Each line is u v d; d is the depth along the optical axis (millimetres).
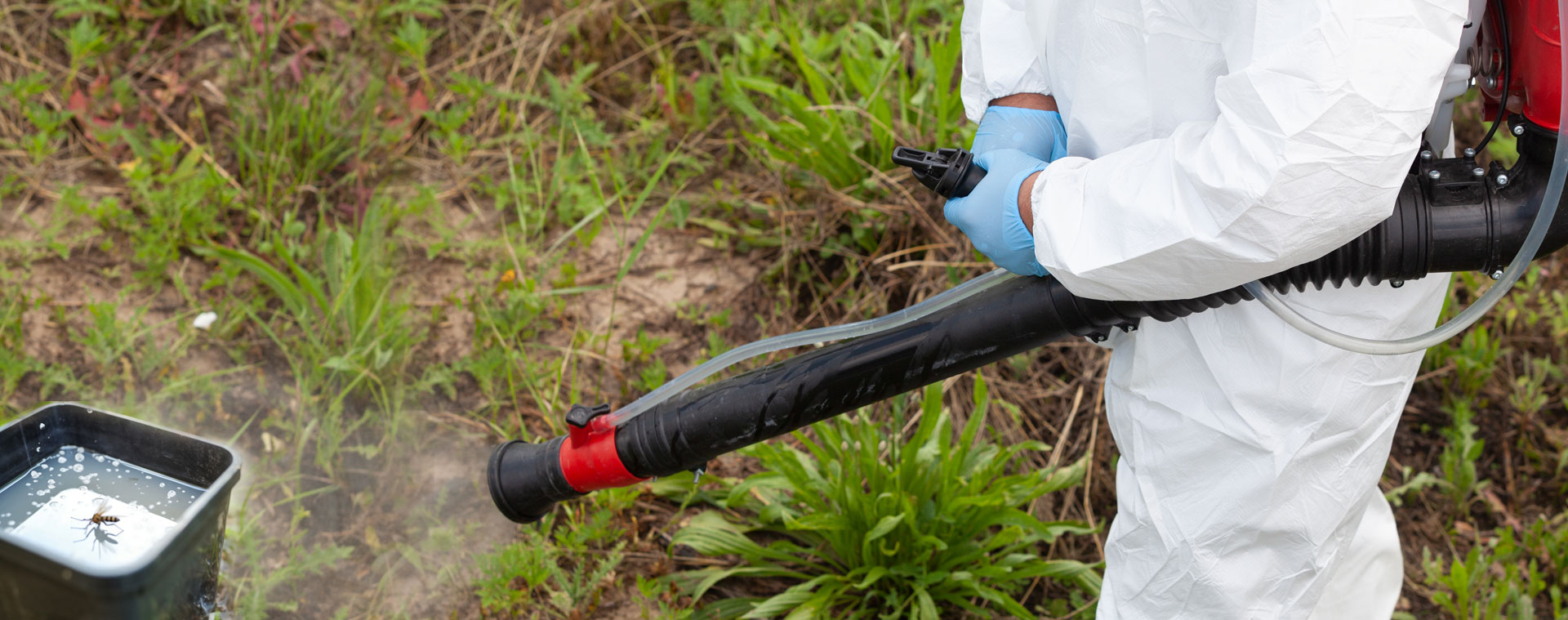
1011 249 1381
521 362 2537
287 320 2586
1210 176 1116
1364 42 1041
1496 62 1255
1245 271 1159
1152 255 1180
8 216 2734
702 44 3268
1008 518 2098
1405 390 1515
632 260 2533
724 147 3129
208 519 1296
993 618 2100
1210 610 1557
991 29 1544
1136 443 1575
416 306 2656
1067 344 2688
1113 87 1343
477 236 2867
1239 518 1493
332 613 1995
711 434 1535
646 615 2033
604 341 2641
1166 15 1257
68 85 2951
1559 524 2465
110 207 2684
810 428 2480
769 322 2750
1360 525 1849
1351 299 1394
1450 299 2865
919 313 1494
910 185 2770
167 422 2293
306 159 2955
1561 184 1171
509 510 1684
